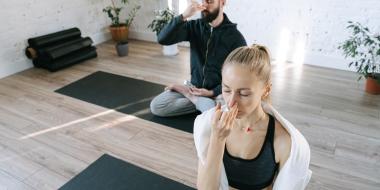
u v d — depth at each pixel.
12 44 3.34
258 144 0.88
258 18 3.50
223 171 0.93
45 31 3.66
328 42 3.22
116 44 3.96
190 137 2.14
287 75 3.13
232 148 0.91
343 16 3.04
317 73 3.17
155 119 2.38
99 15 4.38
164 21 3.61
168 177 1.76
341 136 2.10
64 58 3.48
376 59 2.90
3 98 2.79
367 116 2.33
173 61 3.64
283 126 0.87
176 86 2.43
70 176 1.79
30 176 1.81
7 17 3.23
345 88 2.80
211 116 0.89
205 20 2.04
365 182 1.69
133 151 2.01
